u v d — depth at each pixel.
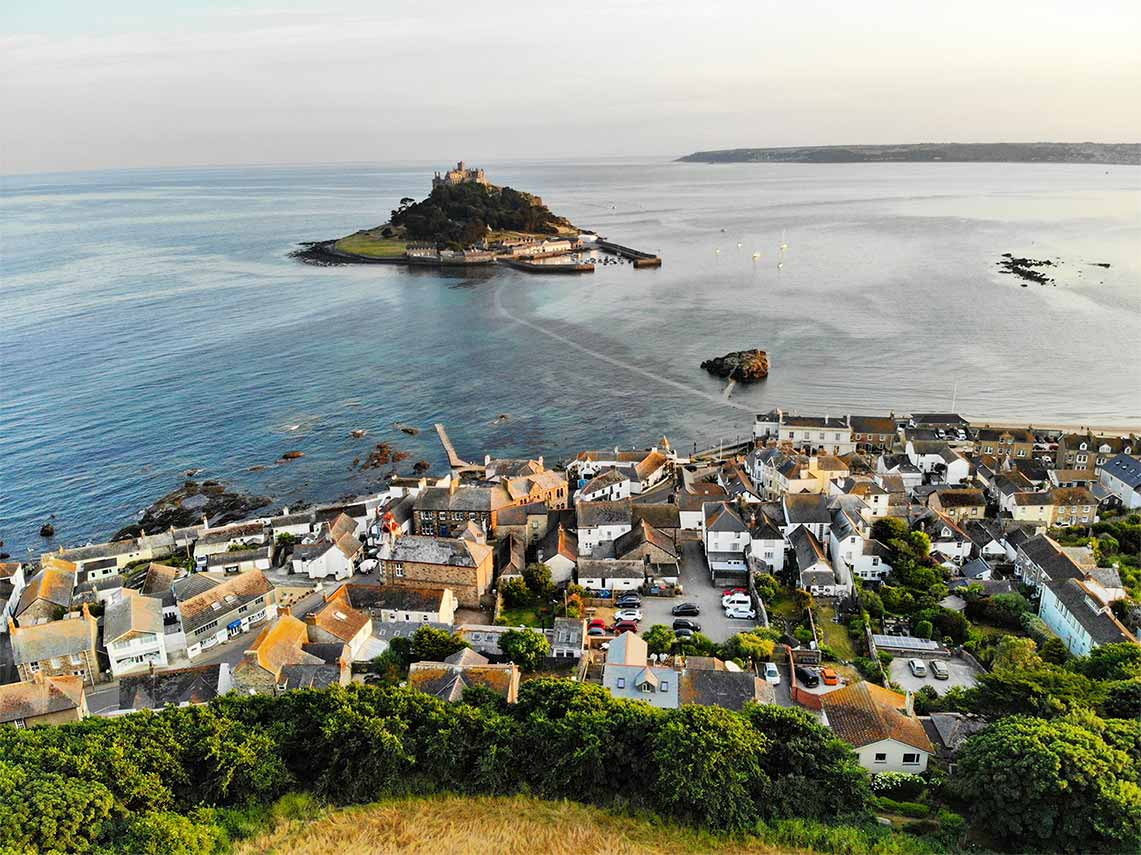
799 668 87.06
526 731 68.19
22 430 189.75
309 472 168.75
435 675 80.62
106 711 85.94
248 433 189.25
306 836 60.38
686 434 184.62
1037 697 70.75
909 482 146.50
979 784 58.50
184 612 100.69
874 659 89.56
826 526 118.69
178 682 85.50
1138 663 78.00
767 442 167.25
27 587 114.12
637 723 66.69
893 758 68.50
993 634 97.62
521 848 58.16
